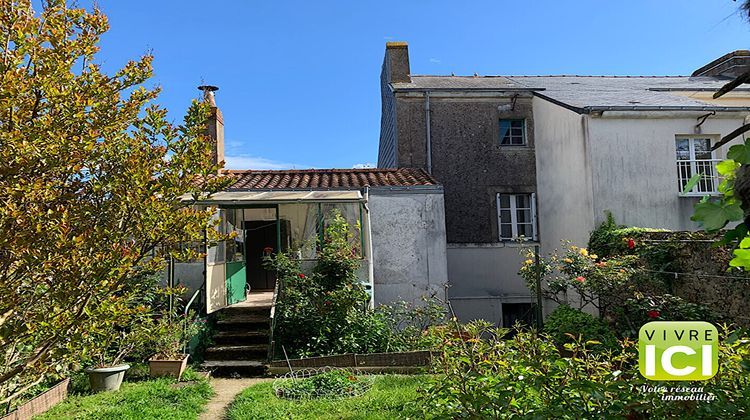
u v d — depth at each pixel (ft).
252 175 48.57
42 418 20.99
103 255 13.24
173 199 15.78
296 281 34.88
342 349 32.68
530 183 50.67
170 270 32.32
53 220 12.85
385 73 58.59
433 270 40.93
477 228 49.96
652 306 28.58
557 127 45.09
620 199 38.83
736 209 6.96
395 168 50.47
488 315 48.52
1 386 16.03
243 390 25.75
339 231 37.99
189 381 27.94
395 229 41.16
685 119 39.81
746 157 6.83
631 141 39.37
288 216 39.17
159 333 20.90
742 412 9.69
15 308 13.55
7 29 14.92
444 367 15.72
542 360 11.97
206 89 44.88
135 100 16.78
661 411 10.16
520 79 60.34
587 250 37.68
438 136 50.85
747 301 25.86
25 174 13.38
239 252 39.83
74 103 14.46
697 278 29.58
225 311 36.45
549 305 46.60
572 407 10.47
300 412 21.53
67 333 13.78
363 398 23.06
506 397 11.30
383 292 40.45
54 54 14.84
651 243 33.19
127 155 15.40
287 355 32.71
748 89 48.11
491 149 50.96
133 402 23.35
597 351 16.03
